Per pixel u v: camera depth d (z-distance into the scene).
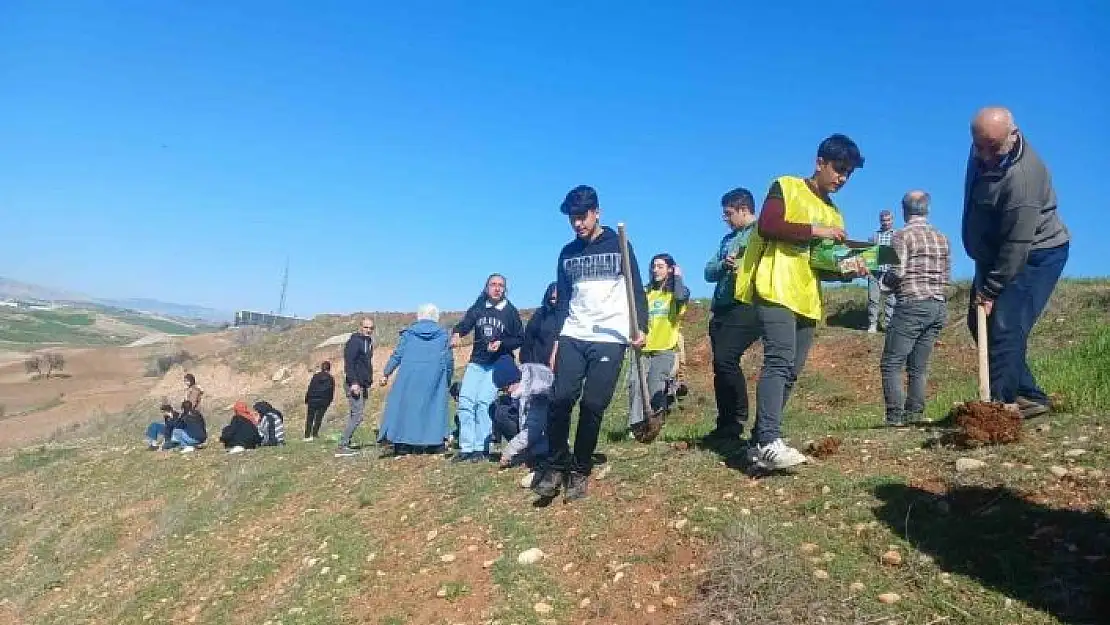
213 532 7.80
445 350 9.09
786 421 9.78
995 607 3.19
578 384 5.25
